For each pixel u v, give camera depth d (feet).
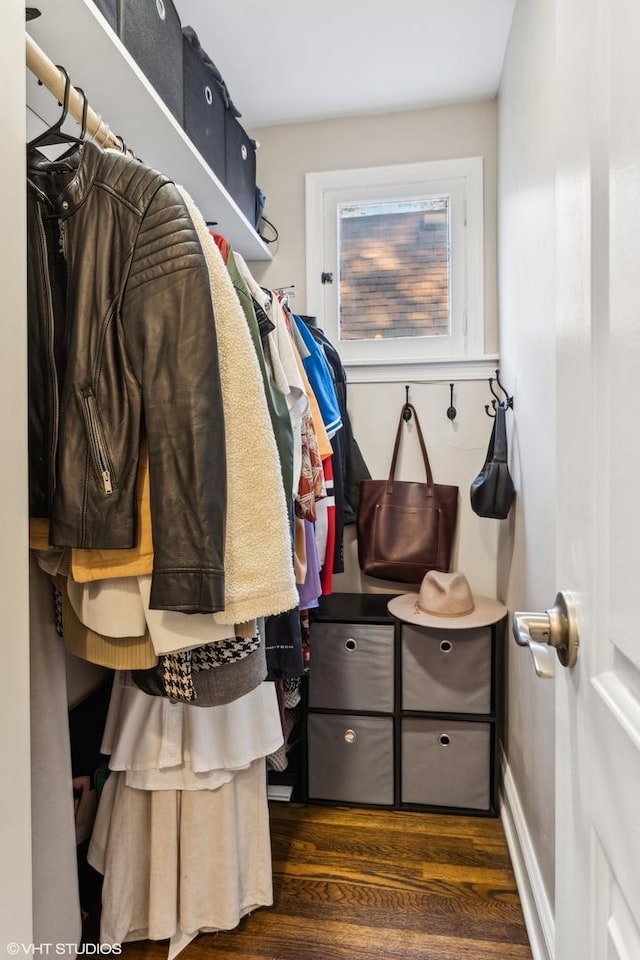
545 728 3.93
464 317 7.04
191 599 2.18
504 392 5.98
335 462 6.12
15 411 1.83
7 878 1.73
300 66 6.17
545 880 3.90
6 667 1.77
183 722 3.96
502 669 5.94
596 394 1.73
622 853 1.49
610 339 1.59
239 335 2.59
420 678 5.88
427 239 7.15
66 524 2.33
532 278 4.50
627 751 1.46
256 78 6.38
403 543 6.67
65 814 3.04
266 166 7.44
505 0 5.22
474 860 5.04
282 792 6.11
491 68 6.24
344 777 5.99
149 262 2.34
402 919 4.35
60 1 2.79
